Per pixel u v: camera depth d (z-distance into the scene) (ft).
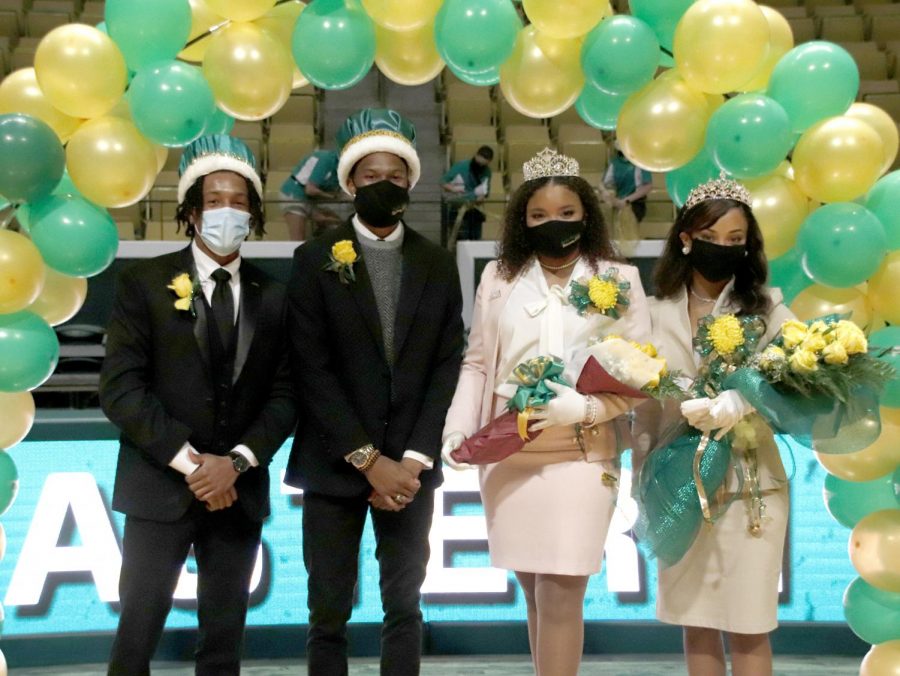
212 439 9.78
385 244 10.15
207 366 9.75
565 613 9.61
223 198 9.66
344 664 10.01
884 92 28.32
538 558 9.57
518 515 9.72
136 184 9.85
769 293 9.91
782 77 10.15
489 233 18.38
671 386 9.20
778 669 12.53
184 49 10.56
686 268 9.95
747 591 9.47
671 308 9.96
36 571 12.65
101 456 12.87
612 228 17.42
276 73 9.92
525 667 12.57
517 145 26.73
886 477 10.39
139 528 9.65
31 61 28.07
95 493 12.82
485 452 9.45
